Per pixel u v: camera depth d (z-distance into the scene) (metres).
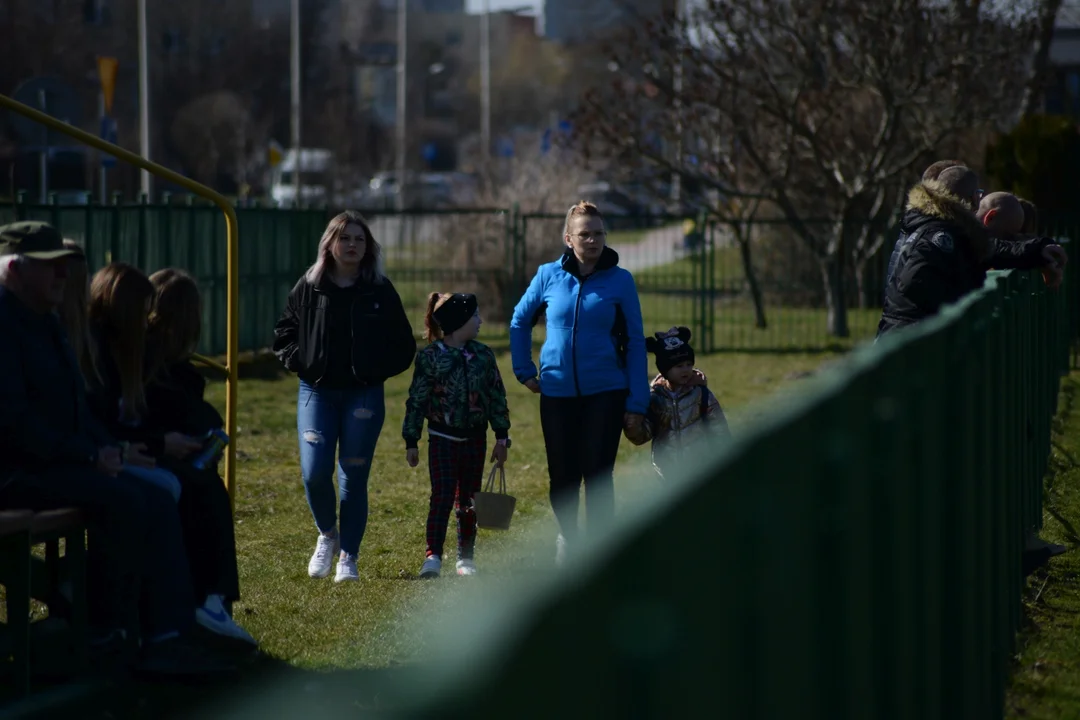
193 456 12.45
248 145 114.19
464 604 2.63
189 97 120.69
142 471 11.74
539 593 2.53
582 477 15.44
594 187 85.38
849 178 52.16
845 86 47.78
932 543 7.86
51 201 31.72
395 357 15.61
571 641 2.67
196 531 12.38
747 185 53.22
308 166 112.62
